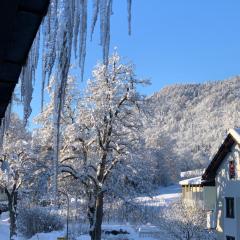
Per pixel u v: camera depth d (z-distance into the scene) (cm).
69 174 3269
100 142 3231
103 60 655
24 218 4184
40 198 3216
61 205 3934
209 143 14250
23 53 534
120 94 3284
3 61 544
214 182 3328
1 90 644
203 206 3500
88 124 3300
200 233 3512
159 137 9662
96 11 634
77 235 3872
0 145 927
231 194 3022
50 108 3262
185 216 3594
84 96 3319
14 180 3781
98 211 3203
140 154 3344
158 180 9156
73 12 606
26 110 720
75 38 621
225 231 3081
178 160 10912
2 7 416
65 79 627
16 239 3806
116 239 3875
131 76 3281
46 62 624
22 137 3809
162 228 3806
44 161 3158
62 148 3250
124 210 4472
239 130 2967
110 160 3275
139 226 4369
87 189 3291
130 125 3306
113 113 3225
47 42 617
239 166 2945
